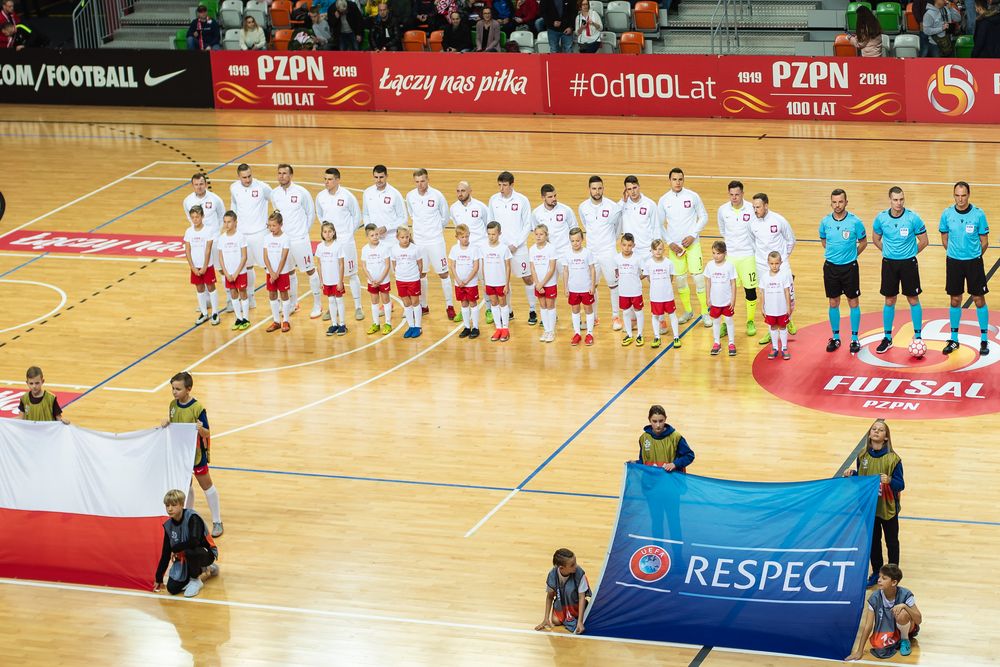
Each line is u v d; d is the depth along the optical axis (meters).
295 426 18.19
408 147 30.77
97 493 14.62
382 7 34.62
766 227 19.38
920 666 12.36
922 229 18.69
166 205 27.64
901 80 30.05
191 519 14.06
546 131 31.53
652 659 12.73
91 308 22.64
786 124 30.91
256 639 13.33
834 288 19.12
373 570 14.49
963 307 20.72
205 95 35.56
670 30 34.03
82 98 36.47
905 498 15.44
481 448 17.27
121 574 14.41
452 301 21.88
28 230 26.44
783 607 12.79
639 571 13.19
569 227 20.89
